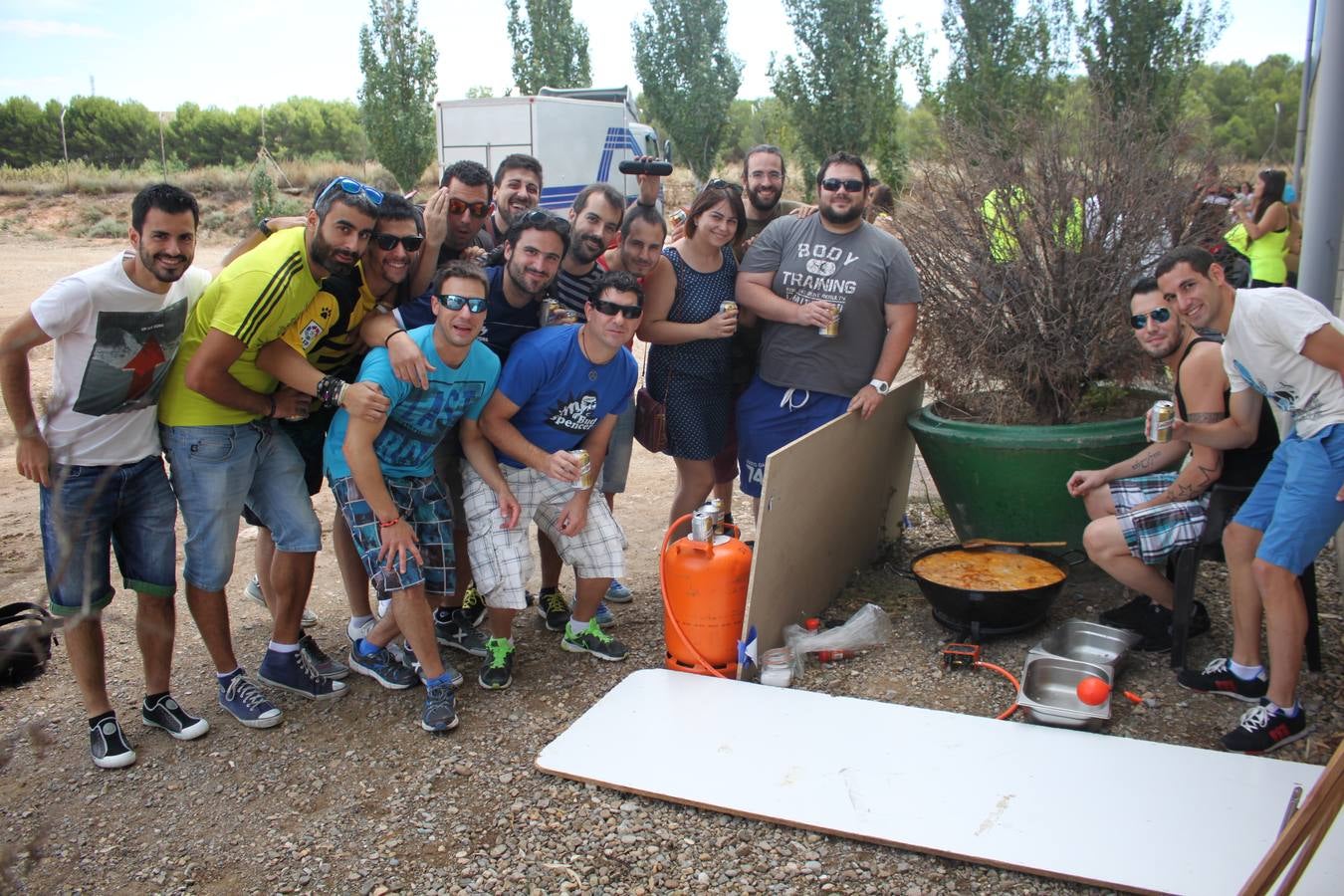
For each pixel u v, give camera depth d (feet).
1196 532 12.13
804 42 79.51
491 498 12.75
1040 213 15.03
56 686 13.25
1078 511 14.69
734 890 9.07
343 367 12.17
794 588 13.73
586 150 49.88
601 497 13.58
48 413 6.51
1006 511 14.87
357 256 10.66
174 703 12.01
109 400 10.56
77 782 11.09
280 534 12.07
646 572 16.93
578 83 103.19
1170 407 11.75
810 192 70.23
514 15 101.45
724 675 12.86
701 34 92.99
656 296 14.21
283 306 10.64
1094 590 15.11
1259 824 9.29
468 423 12.49
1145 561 12.43
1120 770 10.26
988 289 15.40
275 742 11.85
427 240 12.34
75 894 9.31
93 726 11.36
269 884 9.39
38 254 70.13
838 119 79.61
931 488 20.36
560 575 16.90
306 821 10.32
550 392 12.55
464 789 10.75
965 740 10.95
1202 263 10.66
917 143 18.24
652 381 15.02
